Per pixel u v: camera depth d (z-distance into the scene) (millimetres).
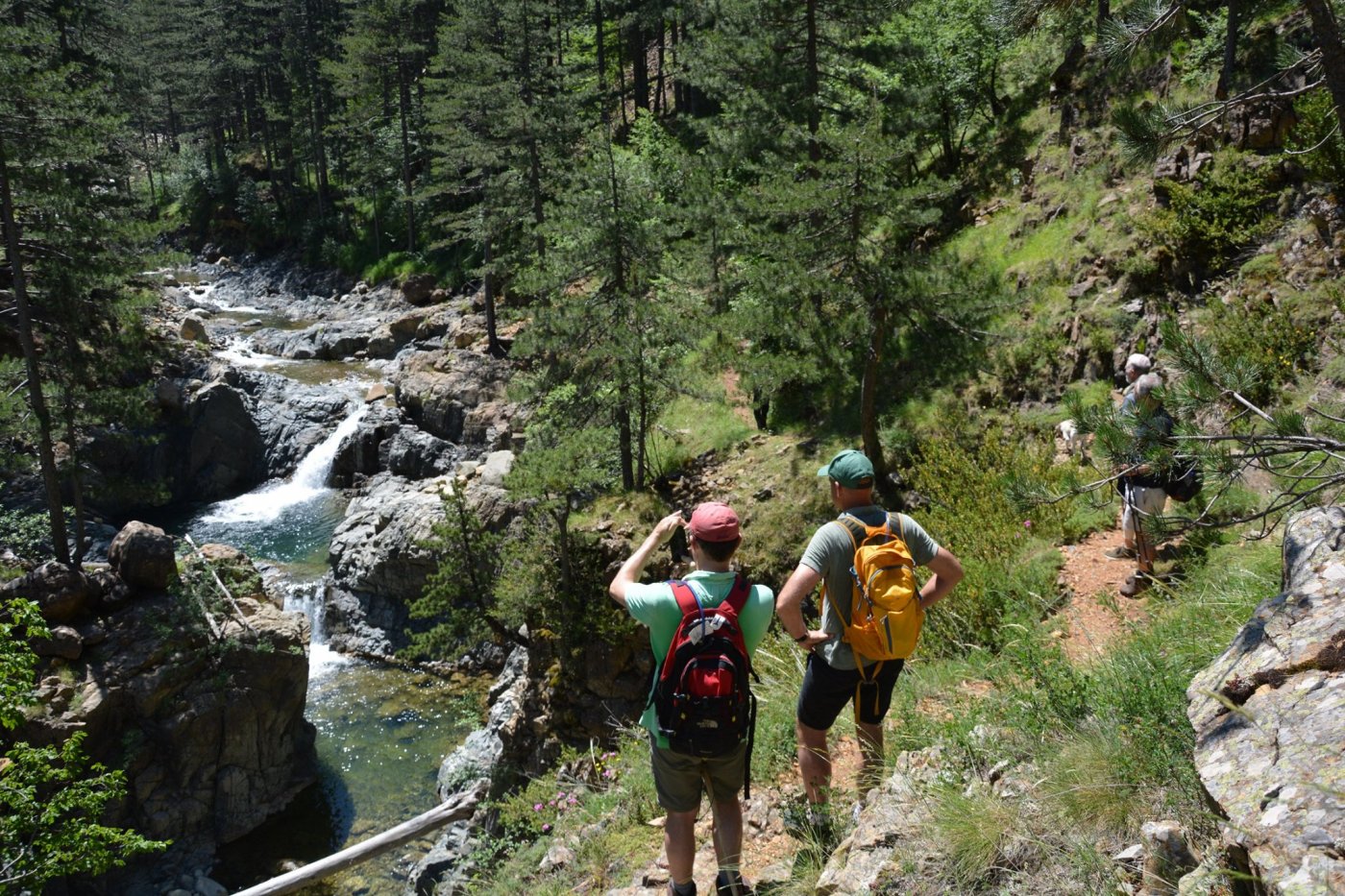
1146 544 7922
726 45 23062
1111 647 6055
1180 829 3332
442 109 42281
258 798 19688
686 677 3645
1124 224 16391
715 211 22594
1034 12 7746
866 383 16547
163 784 19000
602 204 22438
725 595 3809
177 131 81312
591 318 23016
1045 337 16281
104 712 18406
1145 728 4004
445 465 32812
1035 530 9641
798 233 17156
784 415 21438
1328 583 3441
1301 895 2301
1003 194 21203
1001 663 6418
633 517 17938
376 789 20312
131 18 65438
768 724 6359
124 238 24219
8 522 28156
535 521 18688
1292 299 12219
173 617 20203
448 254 51656
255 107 75938
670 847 4098
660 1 44688
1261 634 3406
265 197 66062
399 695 24031
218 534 32688
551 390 25016
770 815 5242
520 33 37594
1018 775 4203
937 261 16219
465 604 21750
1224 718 3152
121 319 25156
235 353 43562
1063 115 20438
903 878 3771
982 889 3594
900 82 23422
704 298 23875
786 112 22703
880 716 4418
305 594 27953
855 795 4855
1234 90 15453
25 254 24141
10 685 11086
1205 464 4484
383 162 58344
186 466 36625
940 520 10867
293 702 20453
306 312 52844
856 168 15711
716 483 19453
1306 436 4188
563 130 36500
